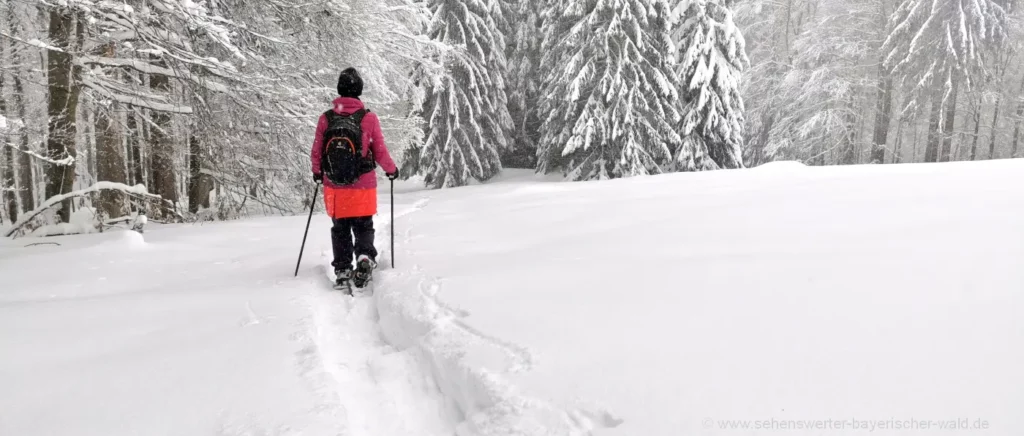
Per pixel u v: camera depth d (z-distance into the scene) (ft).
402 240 16.29
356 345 8.46
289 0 22.02
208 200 31.55
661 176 33.71
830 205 14.85
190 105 22.56
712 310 7.04
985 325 5.65
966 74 59.62
